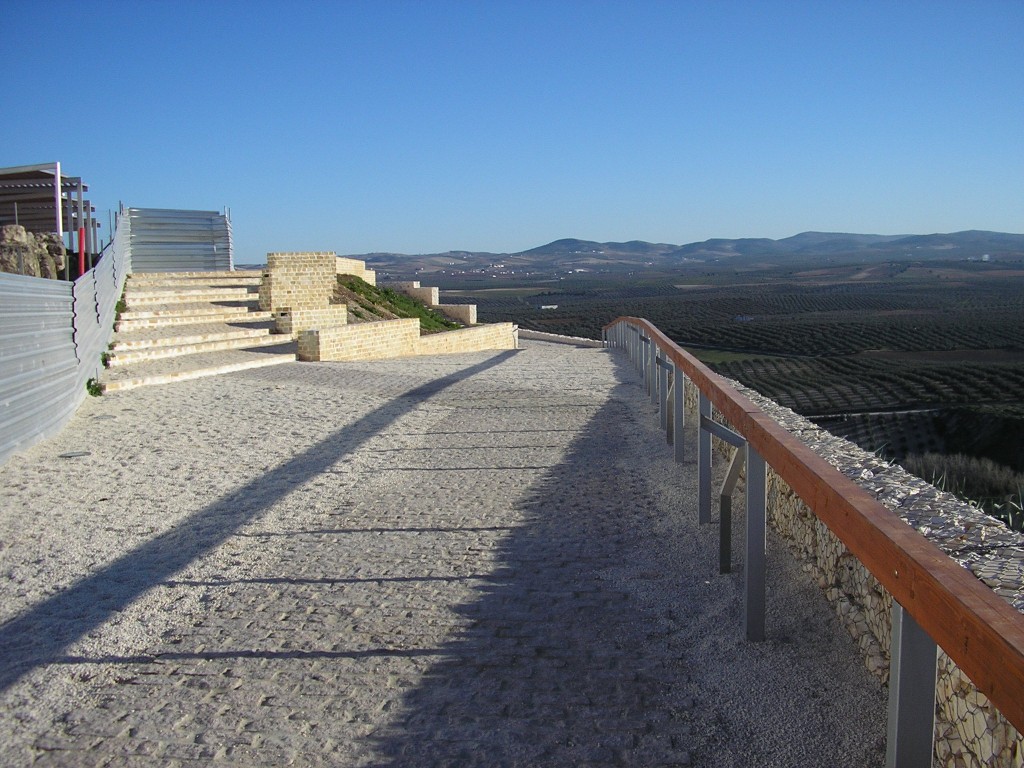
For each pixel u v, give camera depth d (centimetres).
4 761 341
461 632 454
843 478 331
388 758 335
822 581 477
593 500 715
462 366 1755
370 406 1217
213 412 1155
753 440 434
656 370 1231
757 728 349
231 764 334
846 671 390
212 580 545
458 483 786
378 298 2917
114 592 528
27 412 927
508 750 338
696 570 537
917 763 260
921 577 237
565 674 404
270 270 2116
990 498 604
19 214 2041
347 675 407
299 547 608
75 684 407
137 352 1540
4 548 614
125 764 336
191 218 2481
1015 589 325
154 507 717
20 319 910
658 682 393
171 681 407
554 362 1862
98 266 1485
